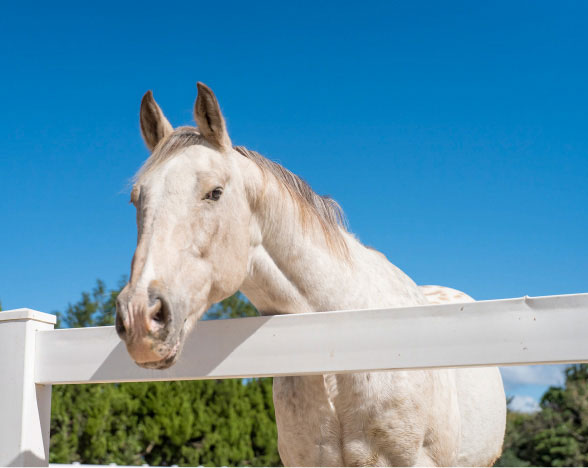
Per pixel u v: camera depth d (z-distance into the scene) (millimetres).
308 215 2277
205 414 9766
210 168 1960
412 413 2215
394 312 1708
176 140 2039
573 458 16000
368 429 2193
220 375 1864
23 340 1992
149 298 1656
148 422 9312
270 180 2195
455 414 2471
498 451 3365
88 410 8805
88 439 8859
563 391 17047
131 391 9484
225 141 2062
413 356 1668
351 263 2391
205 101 2020
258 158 2258
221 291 1962
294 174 2393
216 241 1937
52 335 2006
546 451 16547
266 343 1829
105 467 3328
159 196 1868
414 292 2695
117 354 1926
